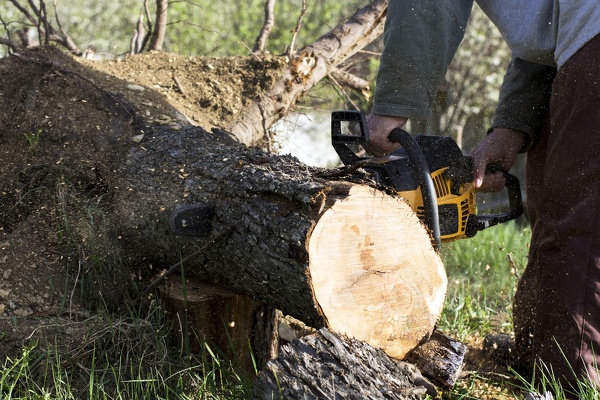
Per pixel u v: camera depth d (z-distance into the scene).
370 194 3.40
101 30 14.74
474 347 5.16
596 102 3.71
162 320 4.16
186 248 4.02
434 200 3.65
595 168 3.68
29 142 4.85
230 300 4.17
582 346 3.65
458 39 4.46
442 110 13.36
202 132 4.86
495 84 14.02
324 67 6.98
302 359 3.20
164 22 7.78
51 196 4.64
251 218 3.50
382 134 4.41
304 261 3.28
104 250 4.41
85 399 3.64
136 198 4.37
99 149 4.79
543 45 4.12
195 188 4.00
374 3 7.57
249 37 11.73
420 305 3.65
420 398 3.22
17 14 12.59
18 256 4.41
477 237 7.71
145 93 5.76
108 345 3.97
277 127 7.20
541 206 3.98
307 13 12.34
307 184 3.38
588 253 3.67
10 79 5.29
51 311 4.18
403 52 4.28
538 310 3.89
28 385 3.59
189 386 3.79
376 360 3.31
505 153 4.64
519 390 4.39
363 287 3.44
